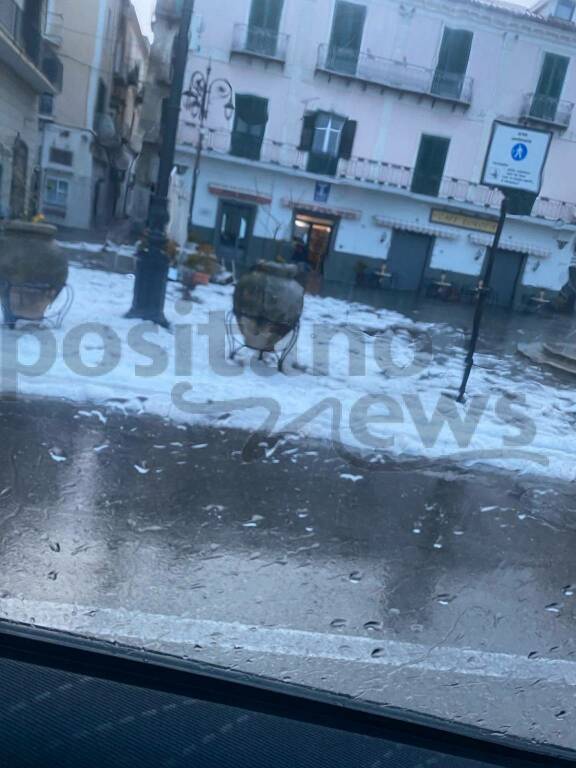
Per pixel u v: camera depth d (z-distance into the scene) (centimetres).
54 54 2253
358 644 317
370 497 509
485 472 593
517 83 2473
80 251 1706
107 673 198
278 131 2444
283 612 339
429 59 2433
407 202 2552
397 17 2383
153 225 924
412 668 301
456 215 2570
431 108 2480
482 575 411
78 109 2652
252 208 2502
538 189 732
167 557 381
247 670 282
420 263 2614
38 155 2581
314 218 2567
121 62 2928
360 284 2544
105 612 317
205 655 292
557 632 354
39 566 353
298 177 2486
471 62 2448
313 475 534
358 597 365
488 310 2398
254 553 400
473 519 495
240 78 2398
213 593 349
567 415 827
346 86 2439
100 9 2584
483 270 2614
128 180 3269
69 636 213
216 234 2488
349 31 2398
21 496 430
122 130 3069
